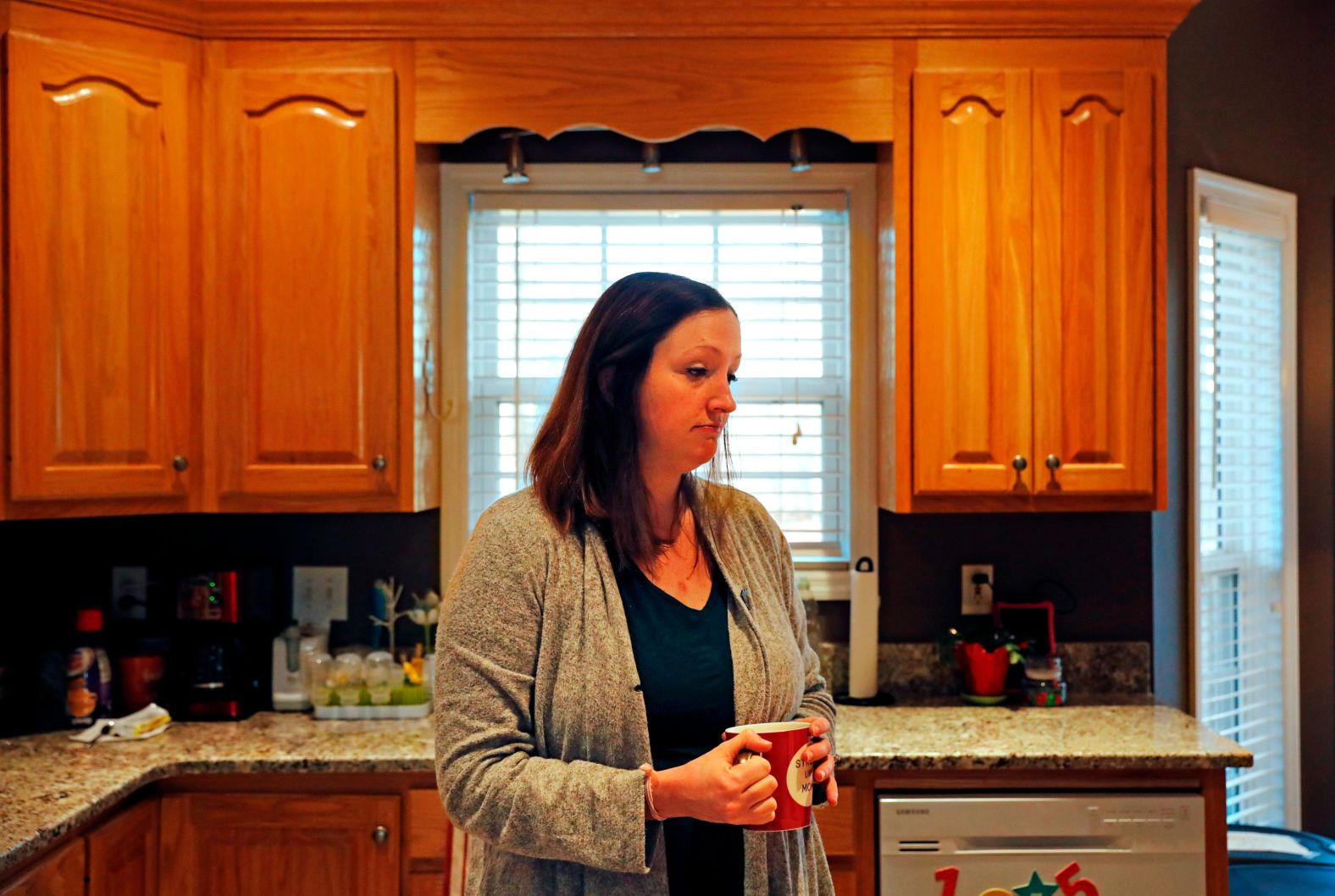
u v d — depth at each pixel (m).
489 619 1.19
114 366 2.25
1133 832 2.05
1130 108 2.41
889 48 2.42
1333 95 3.22
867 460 2.71
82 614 2.38
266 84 2.39
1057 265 2.40
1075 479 2.40
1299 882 2.27
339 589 2.71
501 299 2.78
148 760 2.06
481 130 2.42
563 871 1.18
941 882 2.05
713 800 1.08
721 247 2.78
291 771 2.07
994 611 2.63
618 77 2.43
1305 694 3.20
